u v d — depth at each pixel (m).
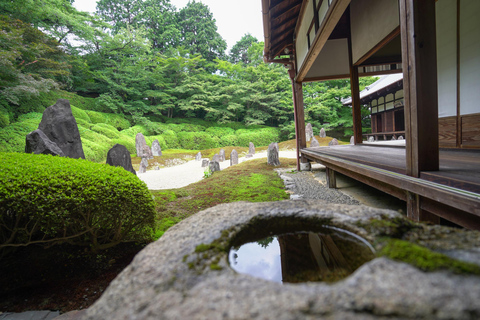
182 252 0.78
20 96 12.62
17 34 10.70
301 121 7.79
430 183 1.68
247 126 27.88
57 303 2.02
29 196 2.06
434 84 1.82
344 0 3.02
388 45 6.00
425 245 0.70
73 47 19.53
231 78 29.58
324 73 7.45
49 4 14.61
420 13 1.76
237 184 6.07
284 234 0.98
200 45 32.19
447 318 0.42
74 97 19.39
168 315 0.53
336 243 0.87
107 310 0.60
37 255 2.62
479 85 3.22
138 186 2.70
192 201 4.74
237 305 0.52
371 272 0.55
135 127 21.00
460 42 3.46
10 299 2.07
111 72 21.81
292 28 6.79
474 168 1.99
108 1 28.83
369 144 6.48
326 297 0.50
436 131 1.85
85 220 2.39
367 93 18.53
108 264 2.56
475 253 0.61
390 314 0.44
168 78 26.44
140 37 22.00
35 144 4.98
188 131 24.72
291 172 7.69
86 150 12.29
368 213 0.94
